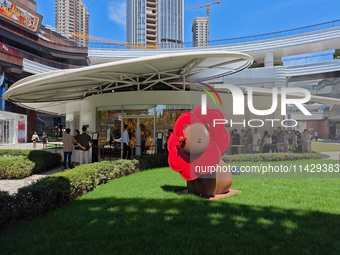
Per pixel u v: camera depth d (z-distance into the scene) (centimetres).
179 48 4547
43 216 477
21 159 1000
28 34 4575
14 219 442
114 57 4625
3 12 4056
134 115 1334
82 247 347
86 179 655
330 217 436
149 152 1304
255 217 442
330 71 3397
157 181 759
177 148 579
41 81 930
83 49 5341
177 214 466
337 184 692
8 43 4512
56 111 2461
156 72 1144
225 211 476
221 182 589
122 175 862
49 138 5194
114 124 1369
